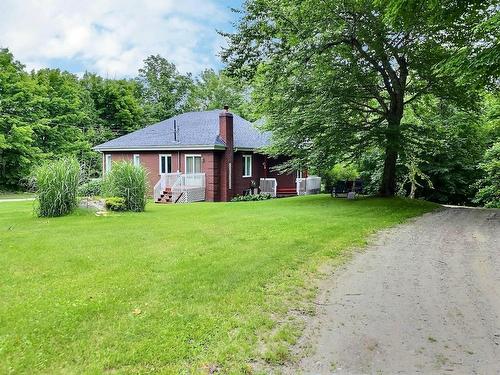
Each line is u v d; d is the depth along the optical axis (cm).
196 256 691
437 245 834
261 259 673
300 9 1306
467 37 1337
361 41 1416
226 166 2344
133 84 4581
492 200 2261
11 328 391
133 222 1086
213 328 406
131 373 321
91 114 3984
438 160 2348
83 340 370
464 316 459
